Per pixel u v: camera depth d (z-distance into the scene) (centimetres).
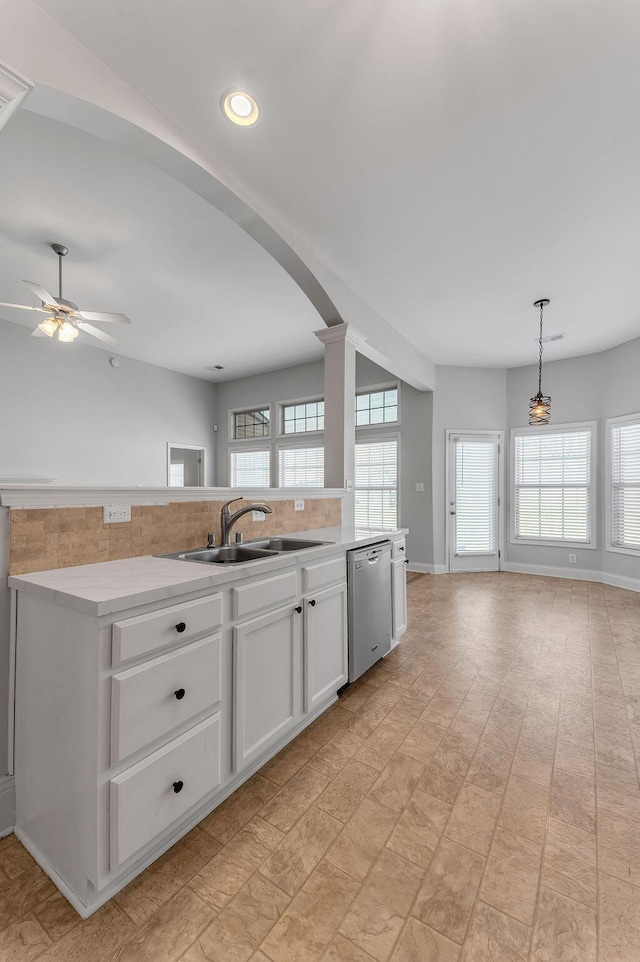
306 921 116
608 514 516
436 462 576
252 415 739
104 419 592
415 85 178
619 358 503
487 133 204
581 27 156
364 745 198
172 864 134
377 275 342
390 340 441
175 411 698
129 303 438
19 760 145
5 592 146
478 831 148
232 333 529
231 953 108
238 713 163
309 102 185
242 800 163
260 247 333
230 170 226
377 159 220
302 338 548
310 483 667
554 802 162
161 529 198
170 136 194
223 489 232
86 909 119
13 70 140
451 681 262
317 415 662
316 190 244
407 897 123
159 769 132
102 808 117
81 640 121
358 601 250
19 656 145
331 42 160
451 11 150
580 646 318
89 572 155
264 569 176
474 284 359
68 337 338
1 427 488
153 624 130
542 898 123
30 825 140
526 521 582
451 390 584
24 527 151
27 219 295
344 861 136
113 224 301
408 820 153
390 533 295
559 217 272
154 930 114
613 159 223
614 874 131
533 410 411
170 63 167
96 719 117
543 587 498
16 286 397
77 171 247
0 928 115
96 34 157
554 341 495
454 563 585
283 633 189
